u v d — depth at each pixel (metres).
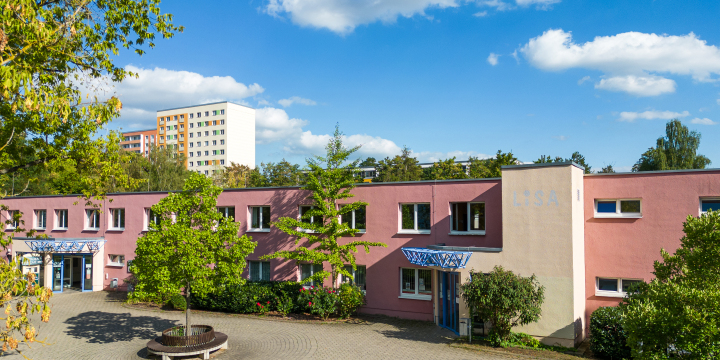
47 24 12.24
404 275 20.06
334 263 18.73
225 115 114.31
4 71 9.30
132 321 19.62
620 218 16.11
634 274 15.81
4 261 8.76
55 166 17.42
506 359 13.52
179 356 14.27
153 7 14.98
